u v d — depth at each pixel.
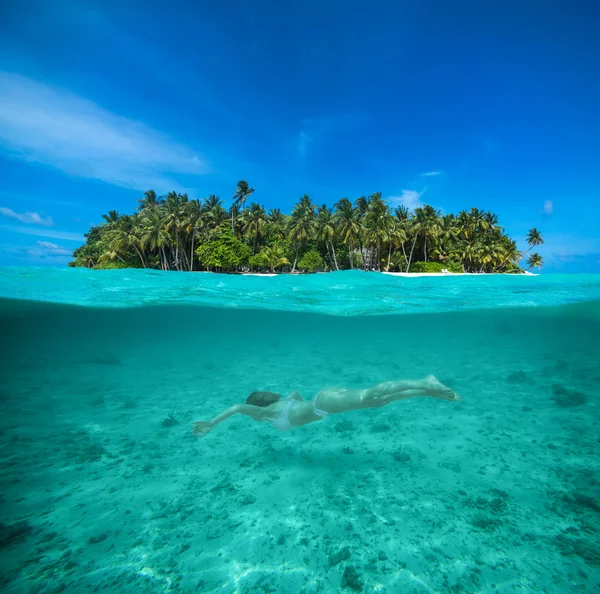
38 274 15.01
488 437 4.52
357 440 4.60
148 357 11.44
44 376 8.48
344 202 67.50
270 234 74.88
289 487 3.47
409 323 19.20
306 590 2.22
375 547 2.59
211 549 2.63
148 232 59.94
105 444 4.58
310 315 18.45
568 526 2.74
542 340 13.84
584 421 4.89
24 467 3.92
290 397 3.62
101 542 2.72
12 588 2.23
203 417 5.60
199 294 16.66
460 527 2.78
